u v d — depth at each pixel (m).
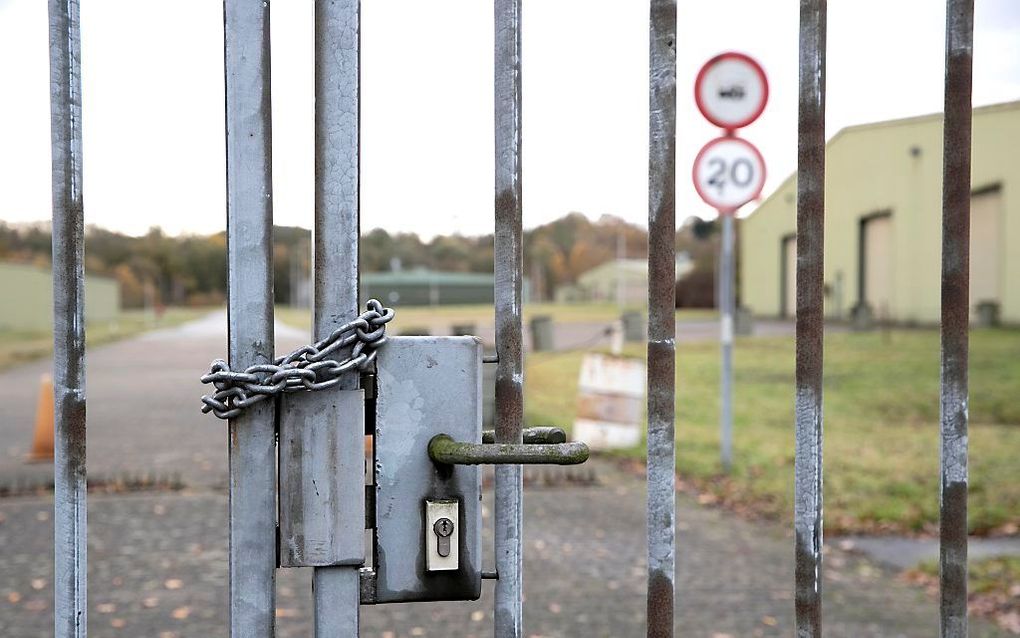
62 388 1.25
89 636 4.27
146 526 6.36
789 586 5.03
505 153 1.36
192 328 61.12
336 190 1.32
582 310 66.88
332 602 1.32
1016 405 12.13
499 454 1.26
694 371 17.55
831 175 36.75
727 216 7.86
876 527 6.30
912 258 31.48
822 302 1.38
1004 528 6.20
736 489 7.49
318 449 1.29
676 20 1.36
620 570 5.35
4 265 45.03
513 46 1.36
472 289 86.12
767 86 7.15
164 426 12.00
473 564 1.35
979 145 27.77
